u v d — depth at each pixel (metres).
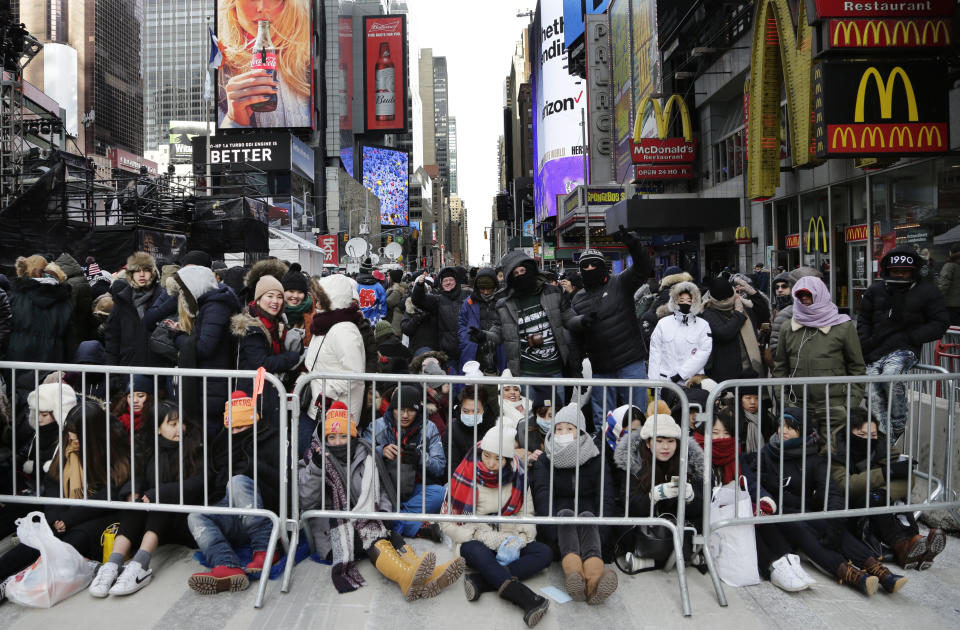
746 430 5.53
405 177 126.88
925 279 6.21
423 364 6.30
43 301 6.08
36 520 4.44
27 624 3.67
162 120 193.00
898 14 10.62
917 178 13.71
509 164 188.50
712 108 26.55
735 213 24.52
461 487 4.48
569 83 74.31
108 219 19.75
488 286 7.62
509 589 3.86
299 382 4.25
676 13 27.56
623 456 4.64
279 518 4.21
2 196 21.27
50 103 32.81
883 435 5.68
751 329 6.67
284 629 3.64
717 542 4.30
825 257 18.12
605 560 4.49
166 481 4.53
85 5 183.75
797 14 14.78
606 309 6.42
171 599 3.97
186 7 191.75
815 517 4.30
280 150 67.50
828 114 10.90
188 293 5.29
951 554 4.70
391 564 4.08
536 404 6.23
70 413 4.55
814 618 3.80
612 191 43.22
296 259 32.50
